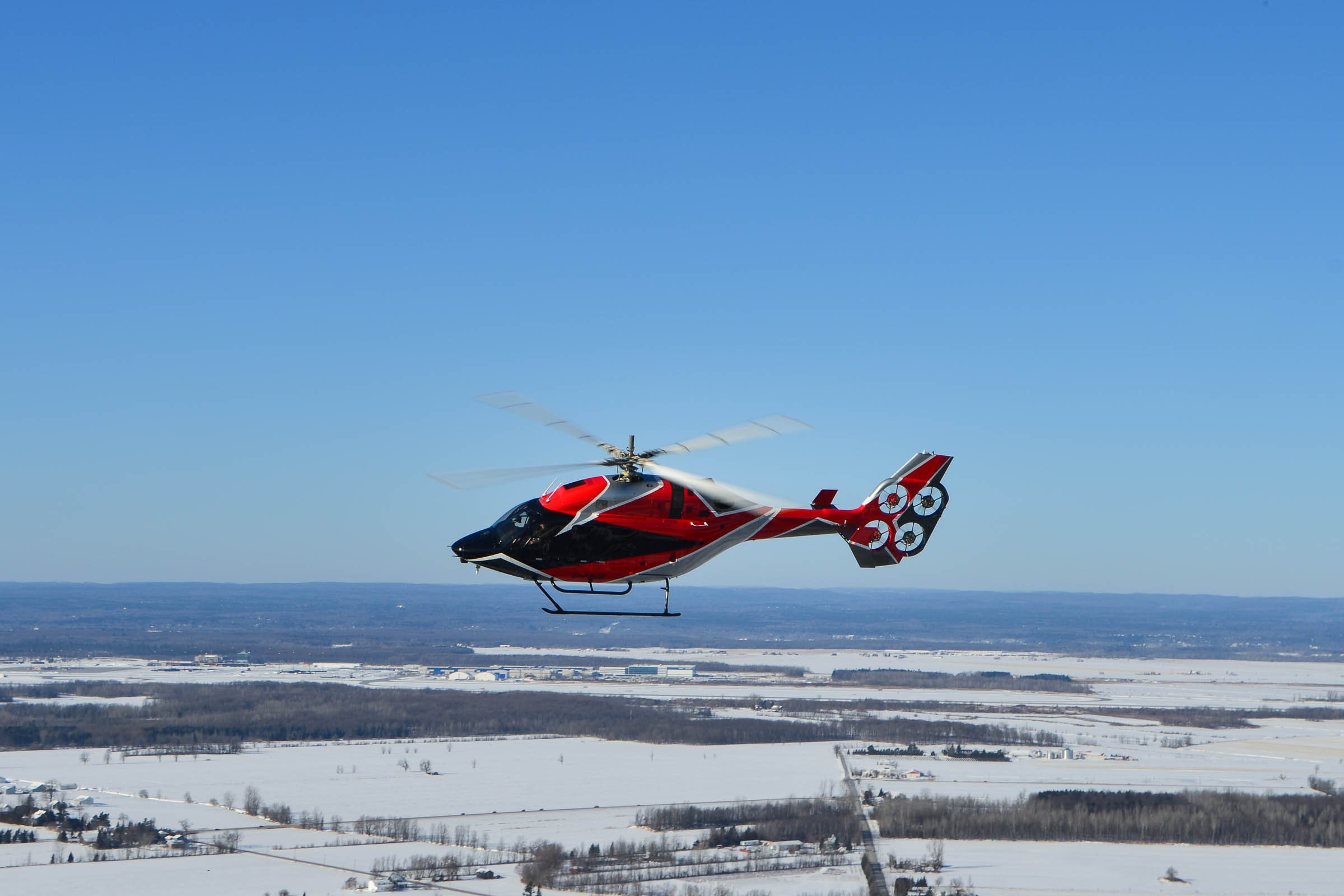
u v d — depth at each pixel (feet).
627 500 194.80
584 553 194.08
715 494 201.67
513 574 195.42
